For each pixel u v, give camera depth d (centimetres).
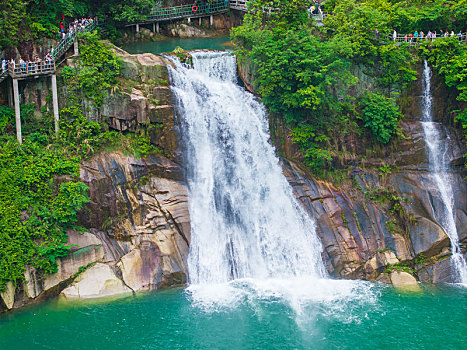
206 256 4262
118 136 4425
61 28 4809
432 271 4356
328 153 4653
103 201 4150
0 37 4444
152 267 4047
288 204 4525
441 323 3700
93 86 4394
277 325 3625
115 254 4066
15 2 4469
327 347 3428
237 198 4528
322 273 4316
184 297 3934
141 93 4466
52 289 3809
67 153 4212
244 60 4872
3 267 3672
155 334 3509
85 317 3666
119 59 4491
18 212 3847
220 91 4788
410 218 4569
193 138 4544
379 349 3416
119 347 3378
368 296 4025
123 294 3906
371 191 4734
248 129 4731
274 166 4681
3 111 4312
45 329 3541
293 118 4741
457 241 4553
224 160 4597
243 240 4400
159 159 4425
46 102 4400
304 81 4609
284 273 4322
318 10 5853
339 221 4503
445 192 4756
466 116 4809
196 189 4453
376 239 4478
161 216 4247
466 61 4816
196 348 3384
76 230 4003
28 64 4450
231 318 3697
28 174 3978
